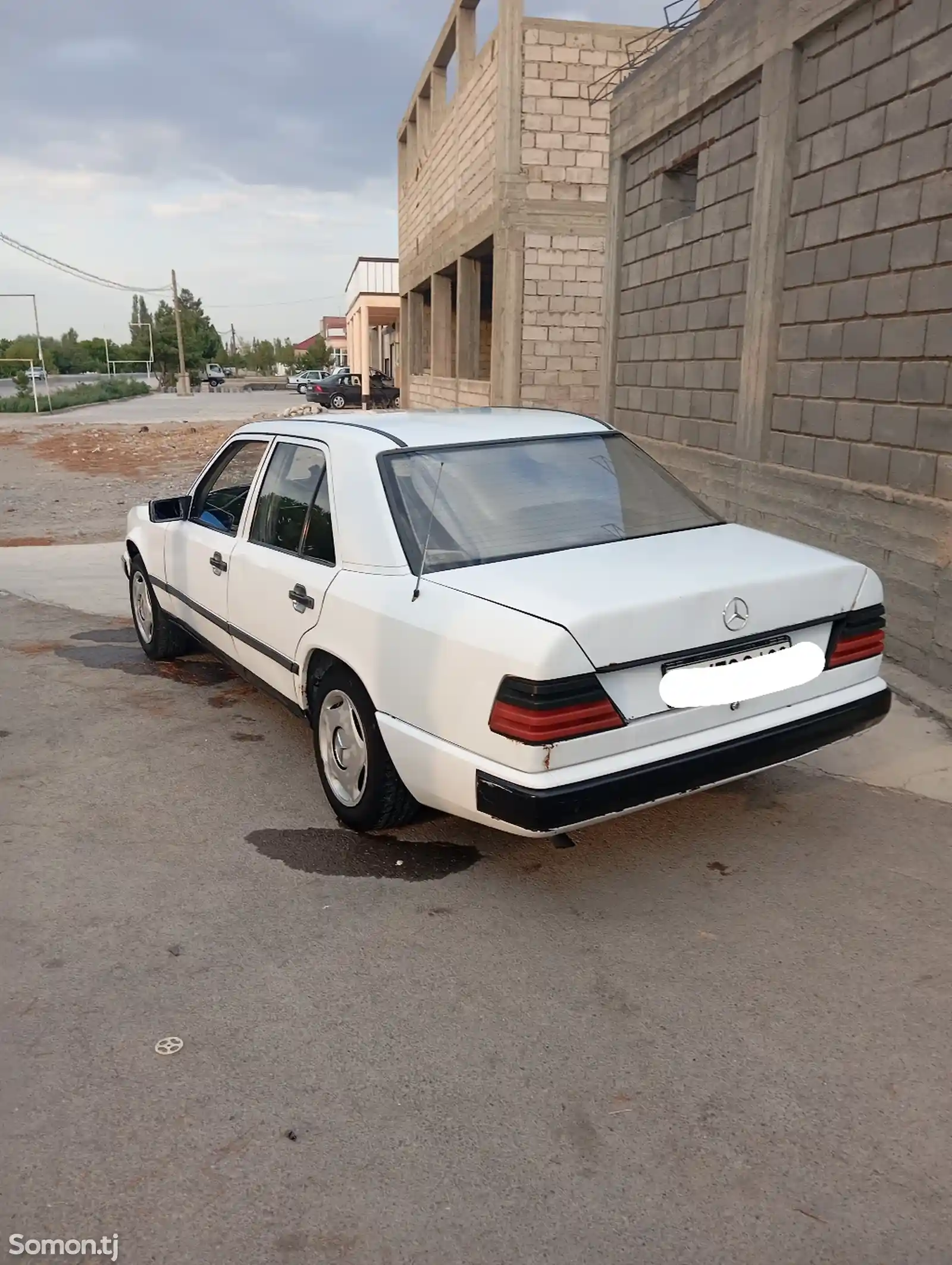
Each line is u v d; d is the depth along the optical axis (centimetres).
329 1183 235
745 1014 296
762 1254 215
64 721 561
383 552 383
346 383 4284
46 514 1445
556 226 1565
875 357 636
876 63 626
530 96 1516
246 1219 226
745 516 821
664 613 321
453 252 2014
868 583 380
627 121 1070
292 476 466
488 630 321
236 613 500
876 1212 225
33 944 338
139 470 2041
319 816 435
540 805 306
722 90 834
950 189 558
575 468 430
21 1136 251
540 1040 286
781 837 404
